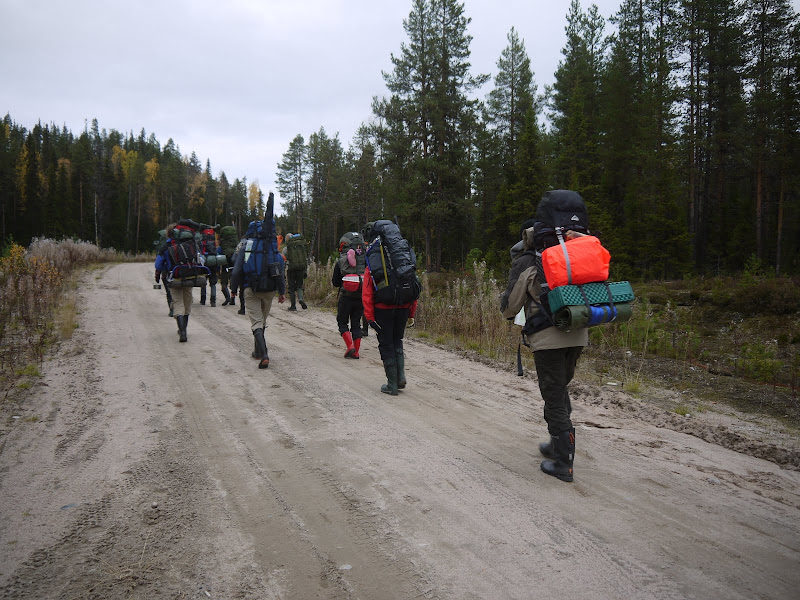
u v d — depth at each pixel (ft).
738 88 99.35
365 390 19.95
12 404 17.12
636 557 9.16
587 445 14.76
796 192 100.32
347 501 11.18
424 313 36.29
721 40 97.04
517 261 12.62
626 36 114.11
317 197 208.85
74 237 111.34
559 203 12.25
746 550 9.41
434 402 18.63
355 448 14.15
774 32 95.61
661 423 17.12
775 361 27.61
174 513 10.62
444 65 109.29
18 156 270.87
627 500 11.34
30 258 47.67
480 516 10.59
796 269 83.71
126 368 22.29
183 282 27.71
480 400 19.03
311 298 49.67
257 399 18.52
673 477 12.61
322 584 8.43
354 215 169.48
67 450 13.73
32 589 8.20
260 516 10.53
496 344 28.81
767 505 11.23
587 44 136.87
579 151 102.06
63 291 42.93
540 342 12.01
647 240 85.25
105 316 35.55
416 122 109.91
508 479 12.34
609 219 89.20
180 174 329.52
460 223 121.90
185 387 19.81
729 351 33.30
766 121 92.12
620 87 104.94
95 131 431.43
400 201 122.21
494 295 32.17
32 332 27.73
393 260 18.63
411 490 11.72
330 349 27.84
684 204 110.11
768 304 44.83
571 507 10.98
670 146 96.58
